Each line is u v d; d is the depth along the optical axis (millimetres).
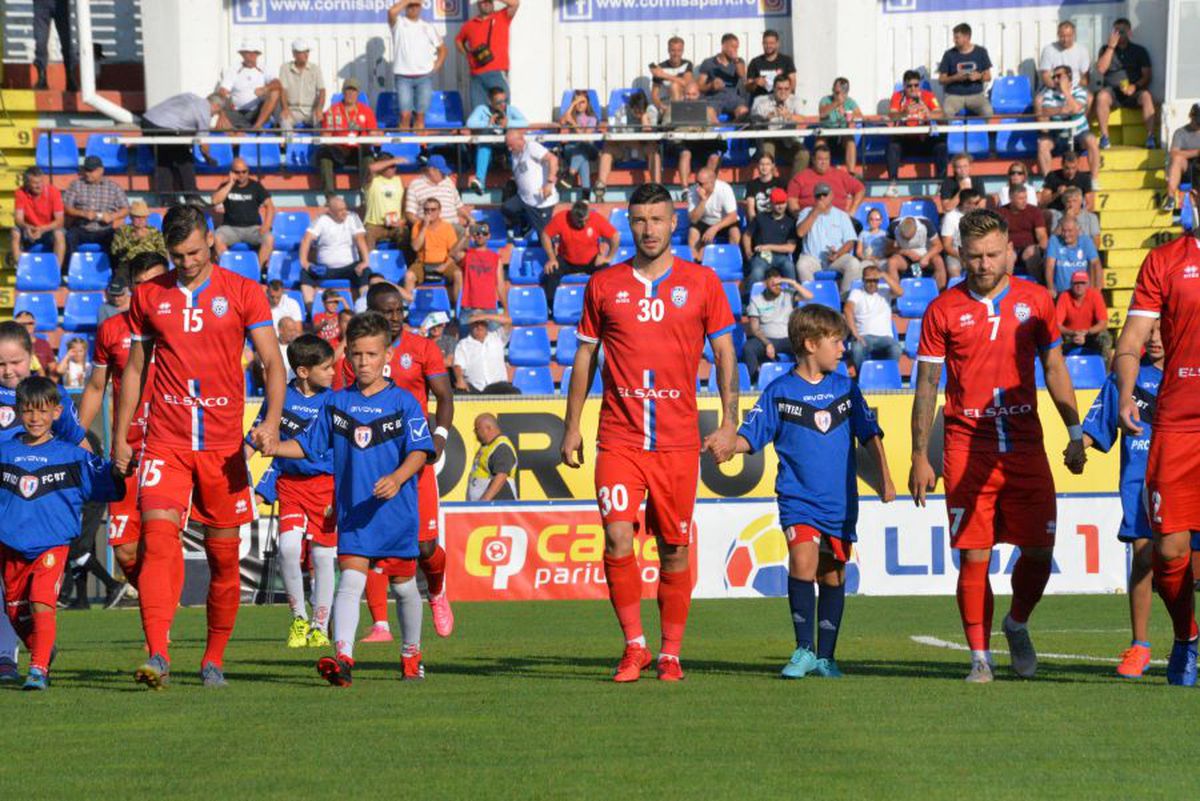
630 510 21641
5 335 23141
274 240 59125
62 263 57469
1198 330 20250
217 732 17188
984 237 20938
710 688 20719
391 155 58844
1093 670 23188
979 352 21234
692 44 66875
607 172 61094
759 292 53000
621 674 21609
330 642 29875
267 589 41406
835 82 61594
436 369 26766
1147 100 63312
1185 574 20812
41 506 21703
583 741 16281
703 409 41312
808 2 64625
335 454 21703
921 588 41219
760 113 61156
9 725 17906
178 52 64438
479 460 41469
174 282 21594
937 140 62750
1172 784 13953
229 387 21719
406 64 62219
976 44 66250
